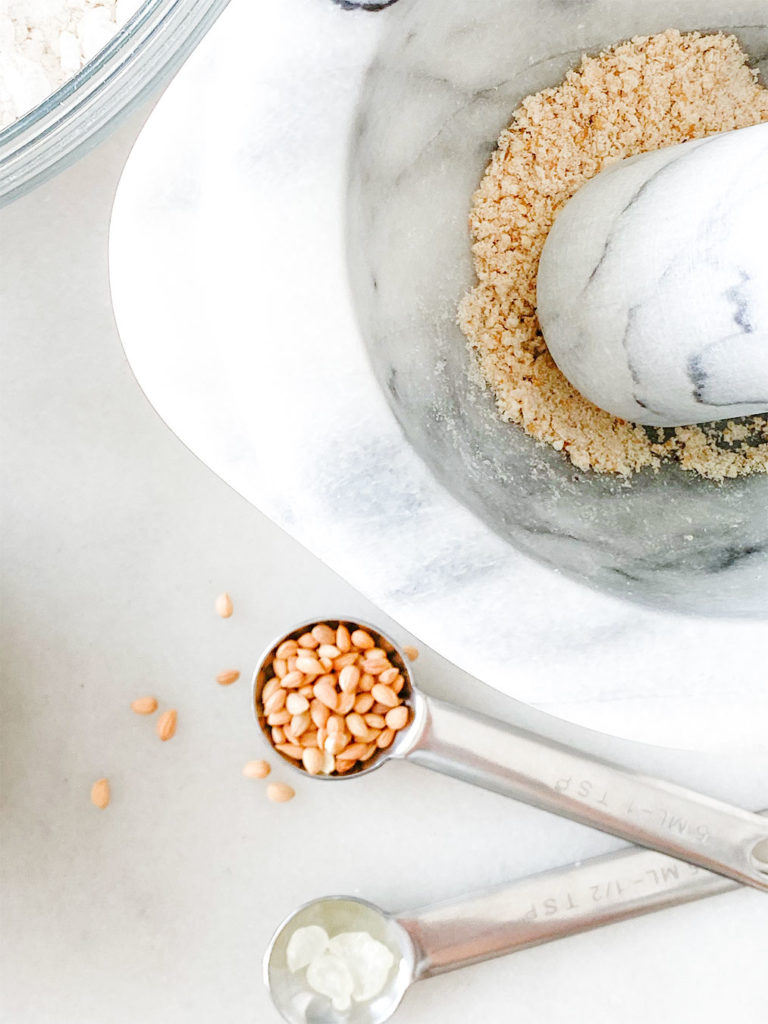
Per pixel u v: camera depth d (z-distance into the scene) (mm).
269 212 203
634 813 254
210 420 211
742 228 206
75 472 264
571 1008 267
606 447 246
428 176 234
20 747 264
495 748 254
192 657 266
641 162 229
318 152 203
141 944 264
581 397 248
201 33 237
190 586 266
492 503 229
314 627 258
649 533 240
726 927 269
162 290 211
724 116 248
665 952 268
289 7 201
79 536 265
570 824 266
